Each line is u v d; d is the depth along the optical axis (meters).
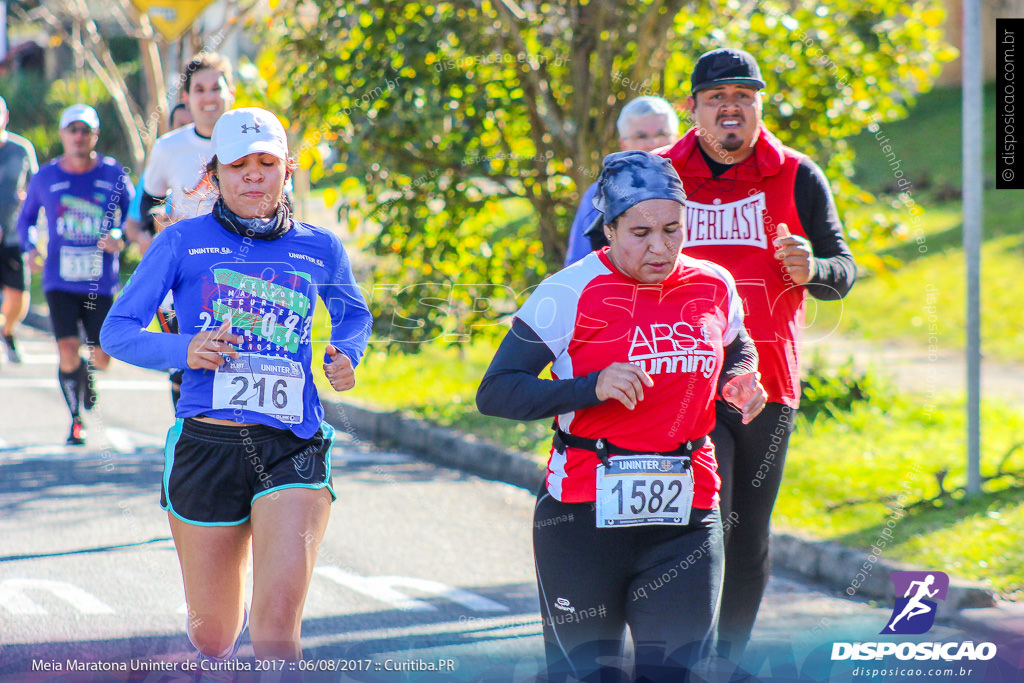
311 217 48.00
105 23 75.81
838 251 14.44
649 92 26.83
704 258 14.31
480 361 33.94
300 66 28.50
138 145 53.56
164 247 11.71
